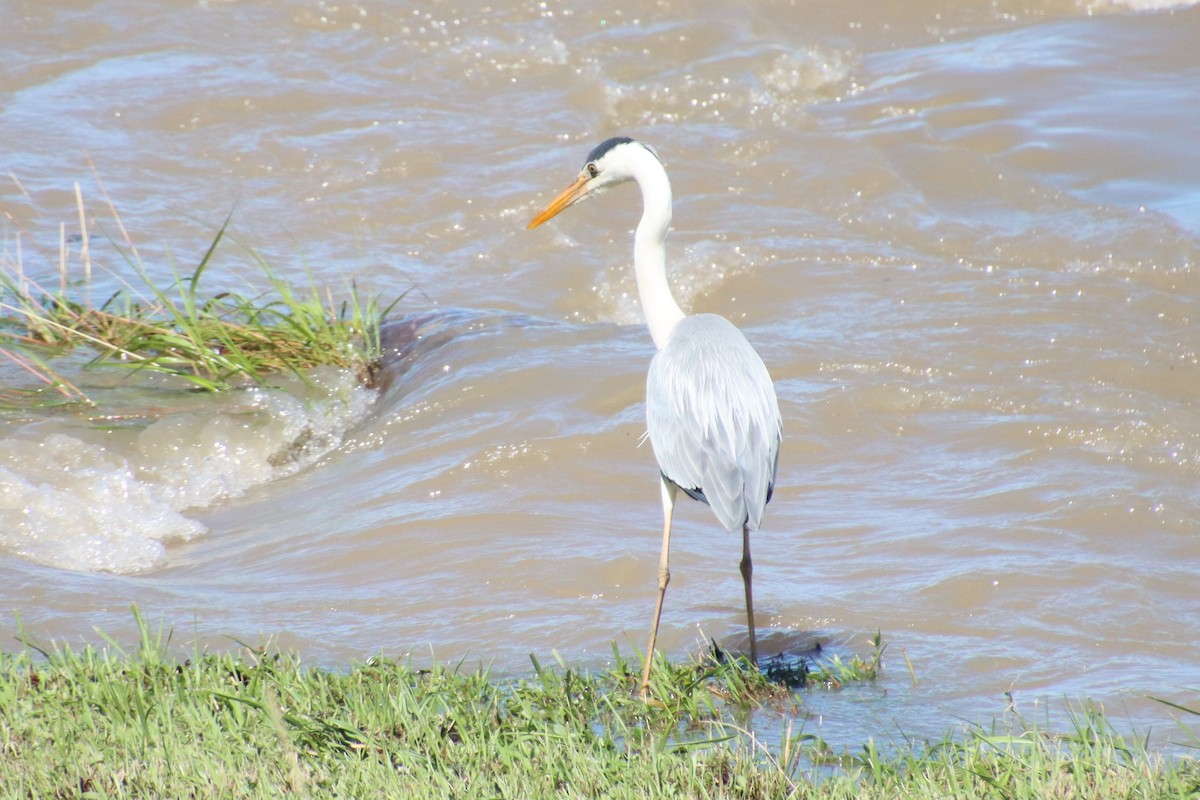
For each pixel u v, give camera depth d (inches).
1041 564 361.1
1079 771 235.5
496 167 765.9
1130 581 351.6
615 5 930.7
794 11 936.9
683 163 761.6
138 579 393.1
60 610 357.1
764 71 861.2
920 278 620.4
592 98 836.6
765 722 284.0
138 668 289.1
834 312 589.0
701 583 362.3
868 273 631.8
